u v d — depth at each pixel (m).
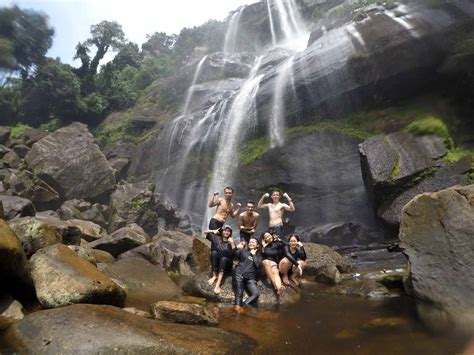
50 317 4.30
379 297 6.41
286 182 17.56
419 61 14.88
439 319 4.96
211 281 7.16
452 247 5.69
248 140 20.81
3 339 4.20
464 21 14.56
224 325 5.16
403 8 17.66
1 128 27.48
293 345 4.35
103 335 3.99
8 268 5.24
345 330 4.82
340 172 16.11
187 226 19.94
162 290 7.52
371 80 16.20
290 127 19.00
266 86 21.20
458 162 11.91
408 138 13.42
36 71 37.94
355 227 14.71
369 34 16.94
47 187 19.25
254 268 6.84
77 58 42.97
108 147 32.47
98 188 21.25
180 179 23.89
